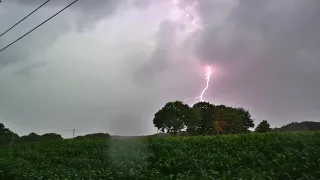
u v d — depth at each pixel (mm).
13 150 38094
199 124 80250
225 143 26000
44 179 21047
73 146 35812
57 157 29797
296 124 62531
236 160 19031
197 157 21234
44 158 30281
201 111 80938
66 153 32438
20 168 24250
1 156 33594
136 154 24547
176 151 22797
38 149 36969
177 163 20062
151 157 23219
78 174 20859
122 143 32875
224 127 80250
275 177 14445
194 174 17188
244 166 17953
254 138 26750
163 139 33656
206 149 23828
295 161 16391
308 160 15641
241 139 27688
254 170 16000
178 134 81188
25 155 33281
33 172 22406
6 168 24906
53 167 25359
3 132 67125
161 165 19562
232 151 22172
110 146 32469
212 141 27969
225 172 16859
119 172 19328
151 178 17297
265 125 78250
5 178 22891
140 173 18734
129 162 21703
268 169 16312
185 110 79750
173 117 79125
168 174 18797
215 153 22266
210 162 19000
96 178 19312
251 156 18438
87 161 25578
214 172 16266
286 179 14289
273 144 21609
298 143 20719
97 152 30219
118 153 26812
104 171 20406
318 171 13922
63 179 19828
